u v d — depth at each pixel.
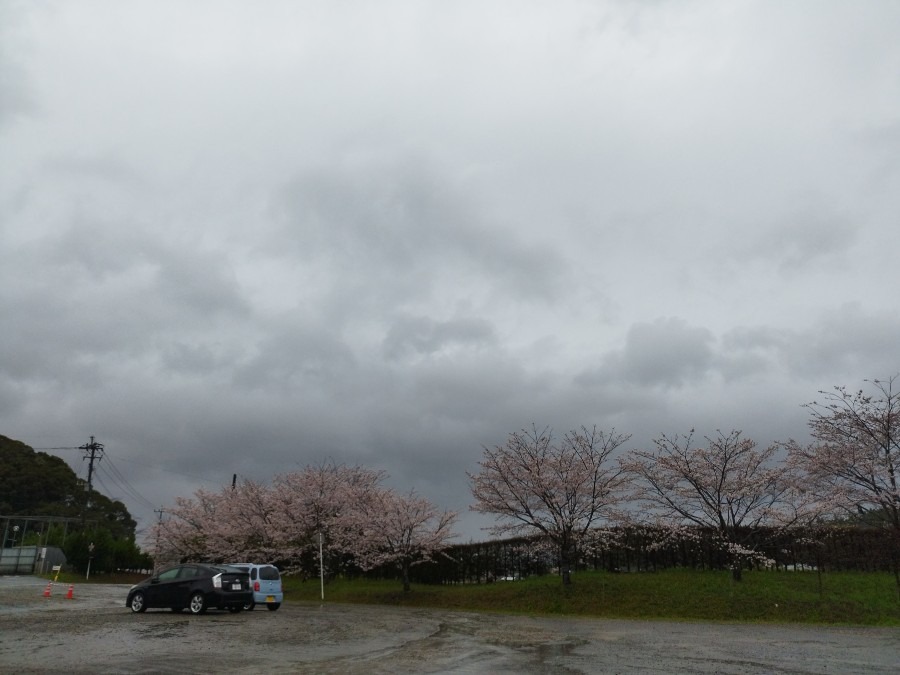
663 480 25.48
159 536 50.09
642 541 26.88
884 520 22.98
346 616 20.91
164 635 14.58
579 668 10.19
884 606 19.41
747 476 24.39
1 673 9.33
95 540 51.09
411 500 31.25
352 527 34.56
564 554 25.08
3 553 51.50
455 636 15.03
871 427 22.78
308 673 9.68
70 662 10.50
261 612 22.34
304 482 36.94
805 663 10.65
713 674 9.57
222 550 42.09
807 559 24.53
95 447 70.69
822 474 23.48
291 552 35.66
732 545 23.11
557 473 25.81
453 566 32.62
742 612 19.77
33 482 73.12
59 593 30.80
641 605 21.58
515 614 22.11
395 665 10.54
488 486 26.81
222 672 9.70
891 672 9.75
